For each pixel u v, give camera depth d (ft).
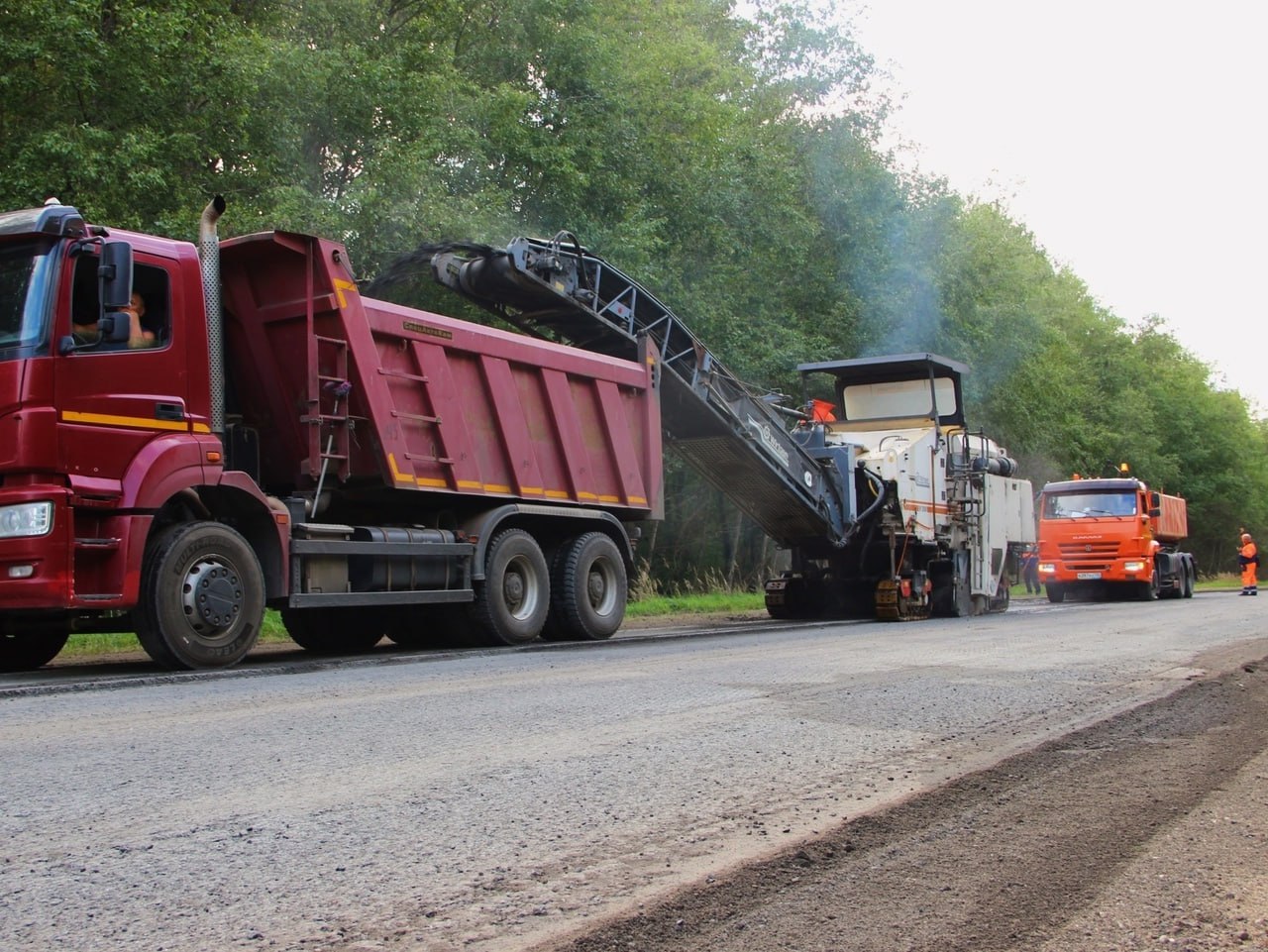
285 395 35.27
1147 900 10.58
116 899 10.26
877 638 40.14
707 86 89.86
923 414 61.00
